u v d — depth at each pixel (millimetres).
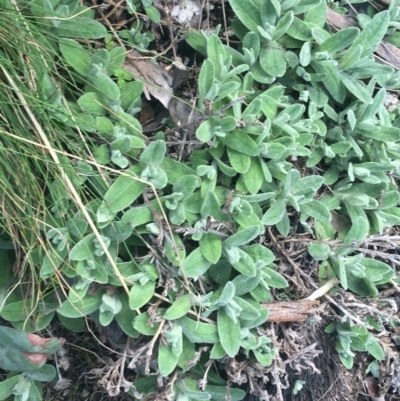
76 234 329
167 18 376
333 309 387
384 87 402
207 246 339
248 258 340
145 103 378
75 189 328
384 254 384
